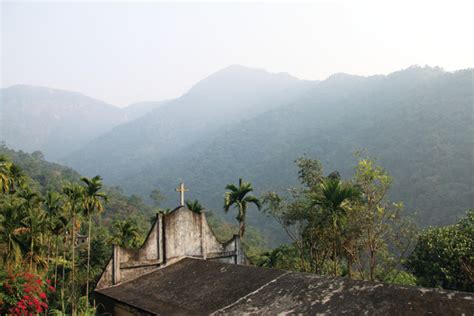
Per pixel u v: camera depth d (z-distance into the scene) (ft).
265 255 132.87
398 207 89.76
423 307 29.37
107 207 372.79
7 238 81.56
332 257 96.73
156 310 44.50
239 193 106.42
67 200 115.75
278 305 36.94
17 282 40.24
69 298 110.93
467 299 28.84
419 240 92.89
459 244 84.33
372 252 86.63
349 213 83.51
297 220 108.78
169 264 61.31
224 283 47.70
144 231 261.24
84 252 155.33
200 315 39.99
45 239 128.88
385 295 32.42
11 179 119.14
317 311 33.37
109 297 51.83
